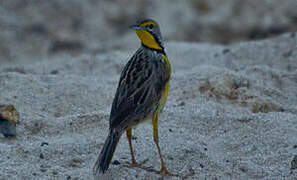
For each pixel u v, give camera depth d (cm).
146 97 923
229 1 2311
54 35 2166
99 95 1294
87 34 2203
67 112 1220
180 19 2255
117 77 1431
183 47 1817
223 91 1259
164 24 2234
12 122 1097
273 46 1611
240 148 1033
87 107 1242
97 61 1638
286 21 2158
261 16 2203
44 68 1588
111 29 2256
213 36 2156
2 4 2345
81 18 2308
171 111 1162
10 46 2059
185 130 1098
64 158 983
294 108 1232
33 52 2036
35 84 1300
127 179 914
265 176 922
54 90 1288
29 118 1128
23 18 2273
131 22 2289
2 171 921
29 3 2383
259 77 1388
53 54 2036
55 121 1127
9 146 1021
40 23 2238
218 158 991
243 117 1127
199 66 1457
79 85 1323
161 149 1005
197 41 2138
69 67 1597
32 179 907
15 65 1642
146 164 964
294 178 904
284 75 1408
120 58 1669
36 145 1015
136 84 923
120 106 905
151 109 938
